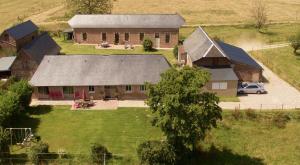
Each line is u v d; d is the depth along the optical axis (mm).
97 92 64938
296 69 78750
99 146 47469
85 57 67562
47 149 48250
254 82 70438
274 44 97562
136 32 96375
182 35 106062
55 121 57906
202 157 50000
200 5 149000
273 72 77625
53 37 106000
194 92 43406
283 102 63062
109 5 120938
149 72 65062
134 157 47656
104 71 65438
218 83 65125
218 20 124375
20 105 58062
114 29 96500
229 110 59750
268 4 150500
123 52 91500
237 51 77250
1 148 47062
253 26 115875
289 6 147000
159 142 46969
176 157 45969
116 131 54906
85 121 57906
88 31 97500
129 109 61688
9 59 77188
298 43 86688
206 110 43906
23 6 148250
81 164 46688
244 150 51500
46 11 138000
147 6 146625
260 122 57531
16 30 81750
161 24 95250
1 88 63125
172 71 46062
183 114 43344
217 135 54312
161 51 93188
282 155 50406
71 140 52531
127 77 64500
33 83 63875
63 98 65562
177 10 139750
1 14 135000
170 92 43844
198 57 69125
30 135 52094
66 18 123000
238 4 151125
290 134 54875
